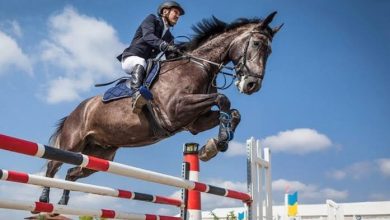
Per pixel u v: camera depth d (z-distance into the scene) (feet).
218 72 14.74
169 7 15.01
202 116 14.19
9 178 11.60
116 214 14.89
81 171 16.79
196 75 14.17
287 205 45.37
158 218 16.06
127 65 14.69
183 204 17.43
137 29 15.17
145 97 13.39
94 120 15.43
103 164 11.60
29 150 9.64
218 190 14.87
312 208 58.95
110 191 14.43
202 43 15.19
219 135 13.01
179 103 13.52
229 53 14.74
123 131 14.58
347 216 58.39
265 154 17.70
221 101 13.08
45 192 15.35
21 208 12.34
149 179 12.92
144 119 14.10
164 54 15.03
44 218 16.12
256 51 14.28
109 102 14.93
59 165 16.39
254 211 16.03
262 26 14.57
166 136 14.12
